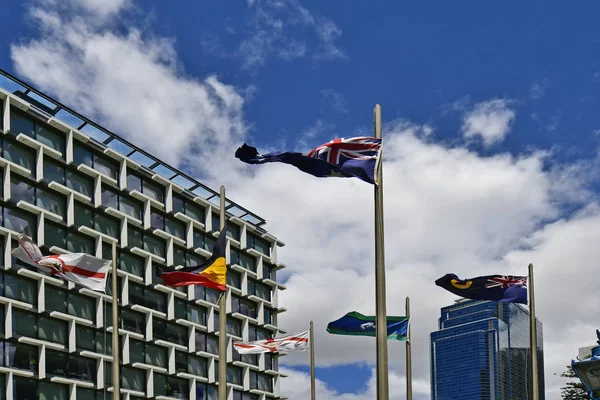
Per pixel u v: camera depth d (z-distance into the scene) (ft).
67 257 129.59
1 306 207.31
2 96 215.51
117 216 250.37
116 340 120.78
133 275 252.01
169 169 281.74
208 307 289.74
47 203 227.61
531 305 121.49
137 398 250.98
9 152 218.18
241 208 322.55
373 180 76.84
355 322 140.46
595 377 56.08
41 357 213.25
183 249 281.95
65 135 237.04
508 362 610.65
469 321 646.33
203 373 284.41
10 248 209.77
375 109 78.43
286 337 171.22
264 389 322.55
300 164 79.30
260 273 324.60
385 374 67.26
